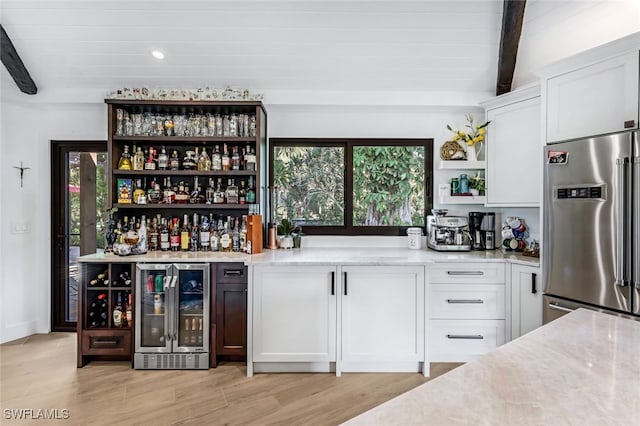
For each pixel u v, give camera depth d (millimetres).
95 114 3361
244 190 3168
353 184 3447
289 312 2572
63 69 2996
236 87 3172
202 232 3037
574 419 632
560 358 912
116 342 2699
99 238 3496
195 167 3148
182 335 2719
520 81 3039
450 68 3023
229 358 2789
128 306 2820
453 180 3283
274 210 3426
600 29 2520
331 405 2176
